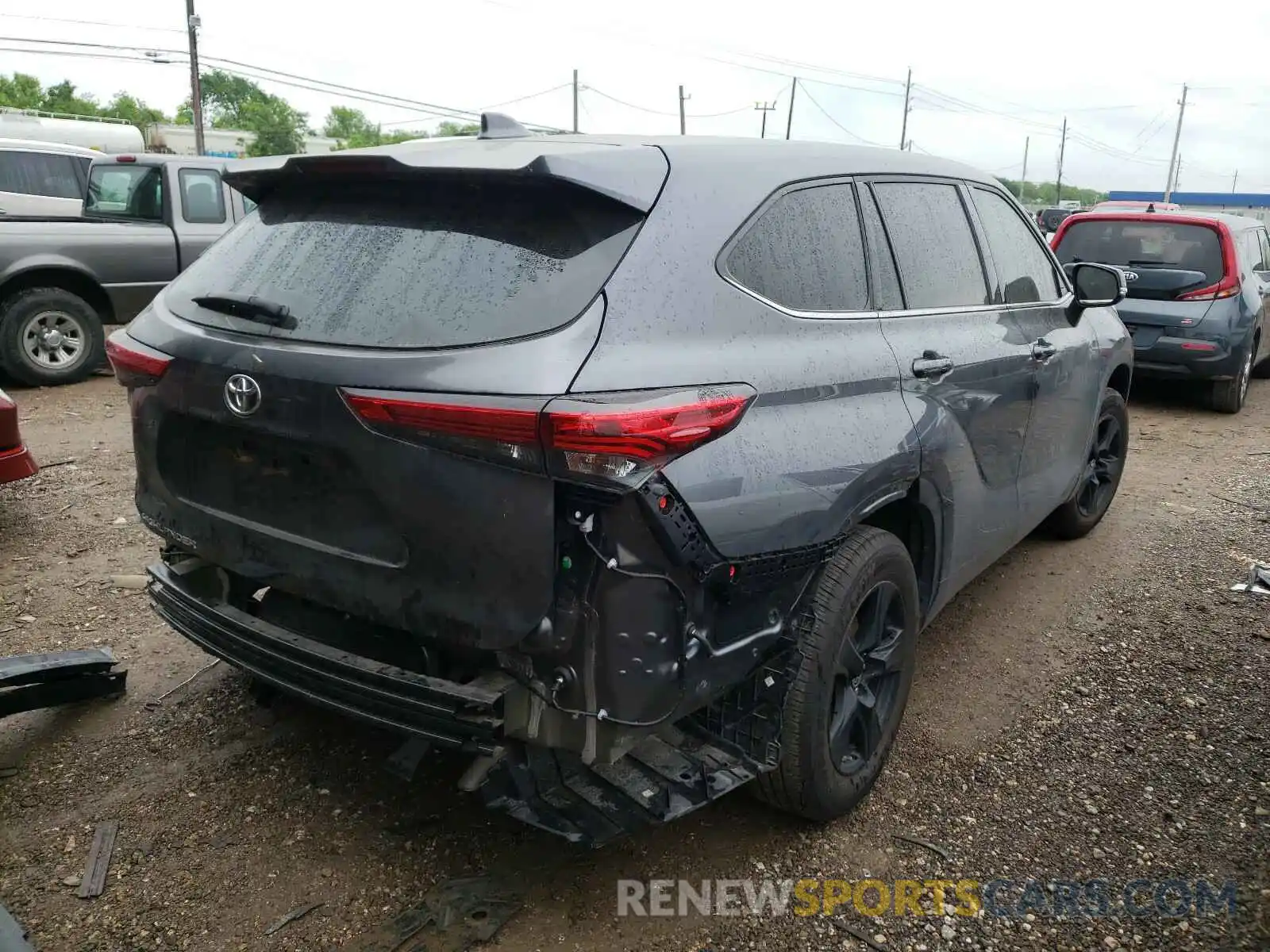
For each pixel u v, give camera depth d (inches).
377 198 101.4
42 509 214.5
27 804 116.6
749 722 104.3
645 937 99.6
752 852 112.9
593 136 109.9
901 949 99.7
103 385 346.6
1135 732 139.7
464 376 84.6
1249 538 217.5
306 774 123.6
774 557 96.3
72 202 516.1
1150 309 338.6
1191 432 323.6
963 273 142.5
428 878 106.3
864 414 109.9
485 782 93.6
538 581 85.6
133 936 97.5
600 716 88.0
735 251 100.7
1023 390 149.3
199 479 107.9
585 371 84.1
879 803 122.6
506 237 92.0
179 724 133.9
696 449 89.0
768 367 98.7
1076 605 181.5
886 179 129.4
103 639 156.4
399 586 91.9
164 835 112.0
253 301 99.2
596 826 92.9
